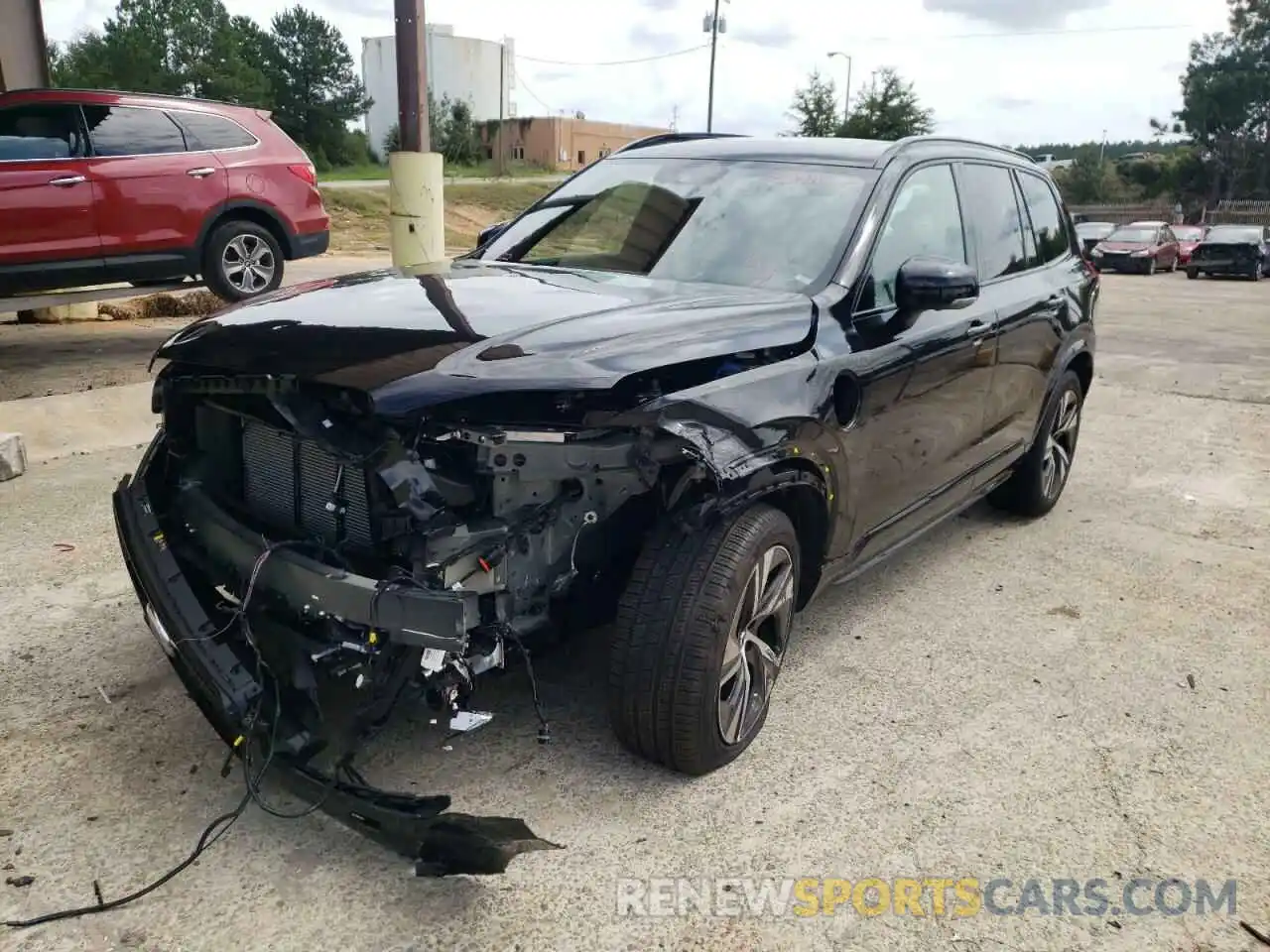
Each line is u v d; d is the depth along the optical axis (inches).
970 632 159.8
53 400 255.3
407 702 98.3
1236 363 431.8
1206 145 2544.3
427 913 94.3
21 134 317.4
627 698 108.3
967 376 158.7
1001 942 93.9
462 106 2450.8
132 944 89.5
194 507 117.3
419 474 94.9
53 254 322.3
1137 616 167.8
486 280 133.8
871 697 137.6
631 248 148.4
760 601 115.3
